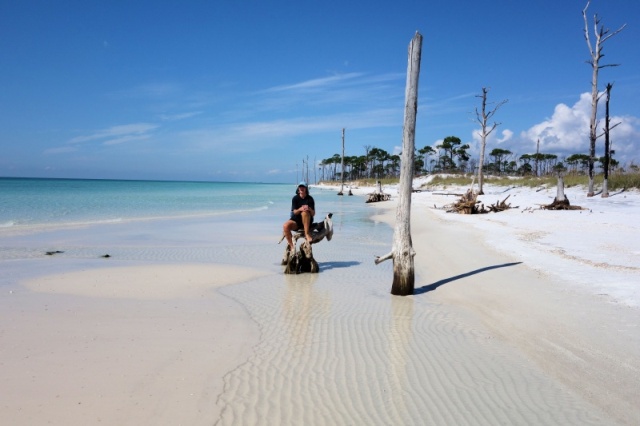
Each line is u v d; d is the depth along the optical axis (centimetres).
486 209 2548
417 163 9900
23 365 493
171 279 962
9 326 625
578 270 938
